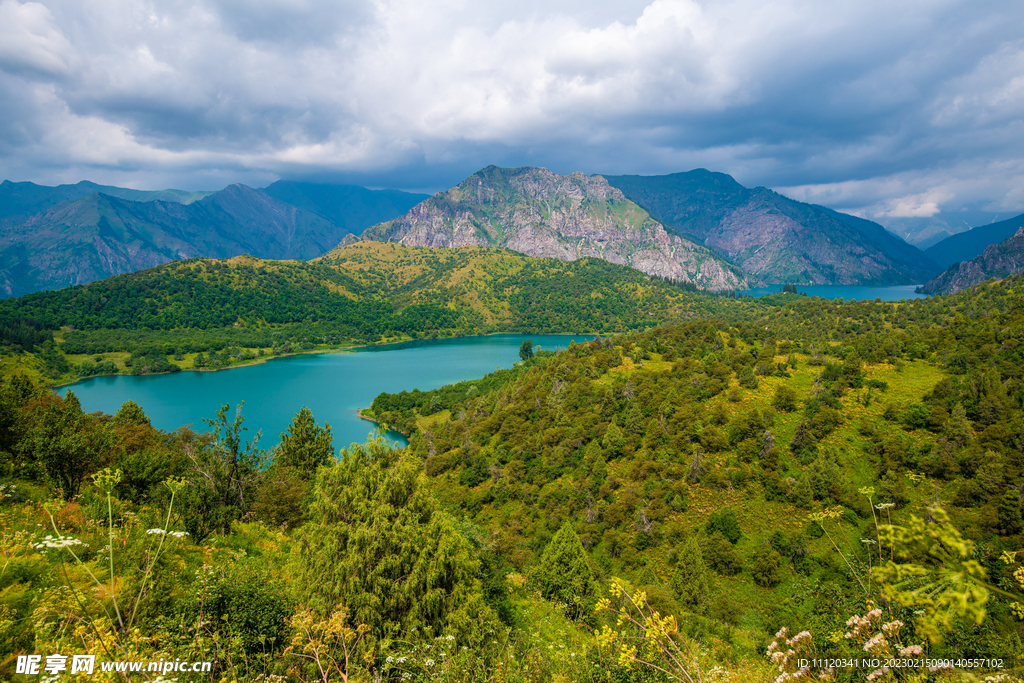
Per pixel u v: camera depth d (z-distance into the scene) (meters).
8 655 10.45
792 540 54.69
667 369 116.88
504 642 15.87
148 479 27.81
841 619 10.95
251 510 35.41
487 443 99.94
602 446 83.62
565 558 33.03
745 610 43.88
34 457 26.38
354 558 18.23
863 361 103.62
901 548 4.01
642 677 11.38
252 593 13.49
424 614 17.59
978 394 73.44
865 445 71.81
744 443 75.31
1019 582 9.73
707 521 61.41
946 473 60.44
